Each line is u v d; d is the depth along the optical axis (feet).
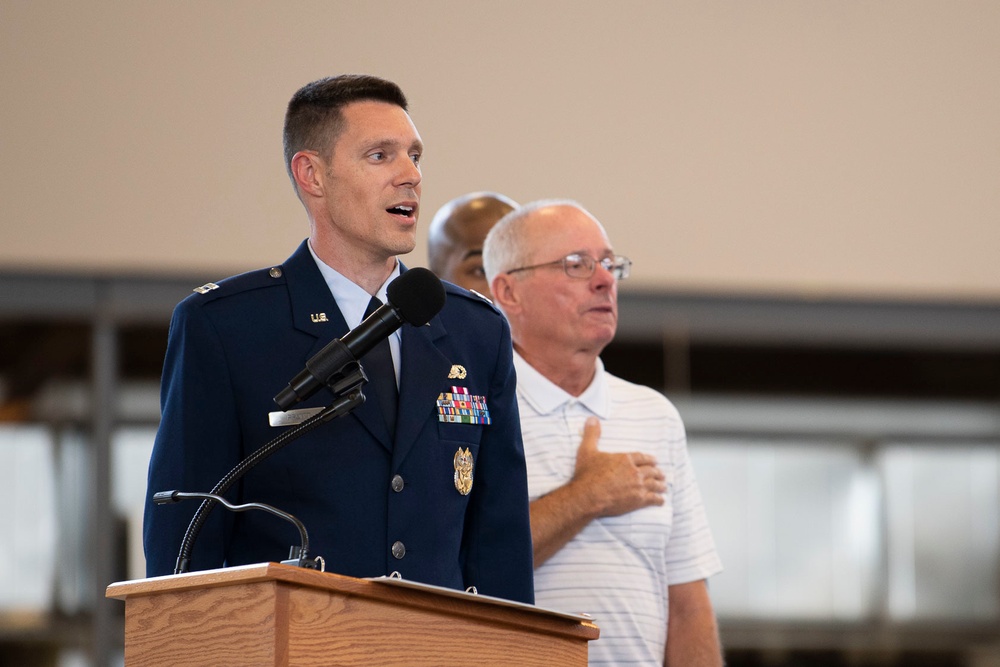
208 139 55.72
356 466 21.61
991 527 58.44
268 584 15.93
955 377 60.34
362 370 20.08
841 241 59.93
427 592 17.13
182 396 21.68
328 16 56.80
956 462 59.11
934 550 58.03
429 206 56.70
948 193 60.75
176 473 21.30
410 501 21.68
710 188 59.31
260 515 21.33
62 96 55.42
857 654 56.59
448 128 57.31
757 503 57.62
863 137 60.54
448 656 17.46
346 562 21.12
